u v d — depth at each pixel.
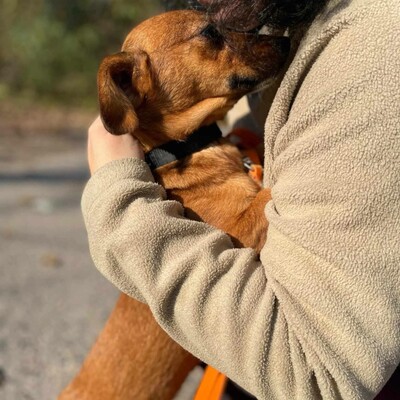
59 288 0.95
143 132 0.49
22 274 1.00
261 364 0.32
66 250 1.14
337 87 0.33
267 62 0.45
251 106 0.50
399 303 0.32
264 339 0.32
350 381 0.31
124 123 0.40
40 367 0.72
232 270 0.34
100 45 3.39
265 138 0.37
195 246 0.34
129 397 0.47
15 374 0.70
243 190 0.46
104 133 0.41
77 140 2.53
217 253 0.34
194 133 0.48
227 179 0.47
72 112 3.24
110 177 0.37
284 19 0.39
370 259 0.31
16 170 1.85
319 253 0.32
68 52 3.31
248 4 0.38
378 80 0.32
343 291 0.31
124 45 0.52
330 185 0.32
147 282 0.34
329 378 0.31
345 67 0.33
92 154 0.41
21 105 3.20
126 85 0.49
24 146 2.30
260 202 0.44
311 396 0.32
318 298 0.31
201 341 0.33
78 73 3.38
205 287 0.33
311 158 0.33
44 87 3.36
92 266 1.06
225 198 0.46
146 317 0.46
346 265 0.31
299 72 0.35
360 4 0.34
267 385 0.32
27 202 1.47
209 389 0.42
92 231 0.36
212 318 0.33
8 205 1.45
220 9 0.39
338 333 0.31
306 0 0.38
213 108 0.49
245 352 0.32
